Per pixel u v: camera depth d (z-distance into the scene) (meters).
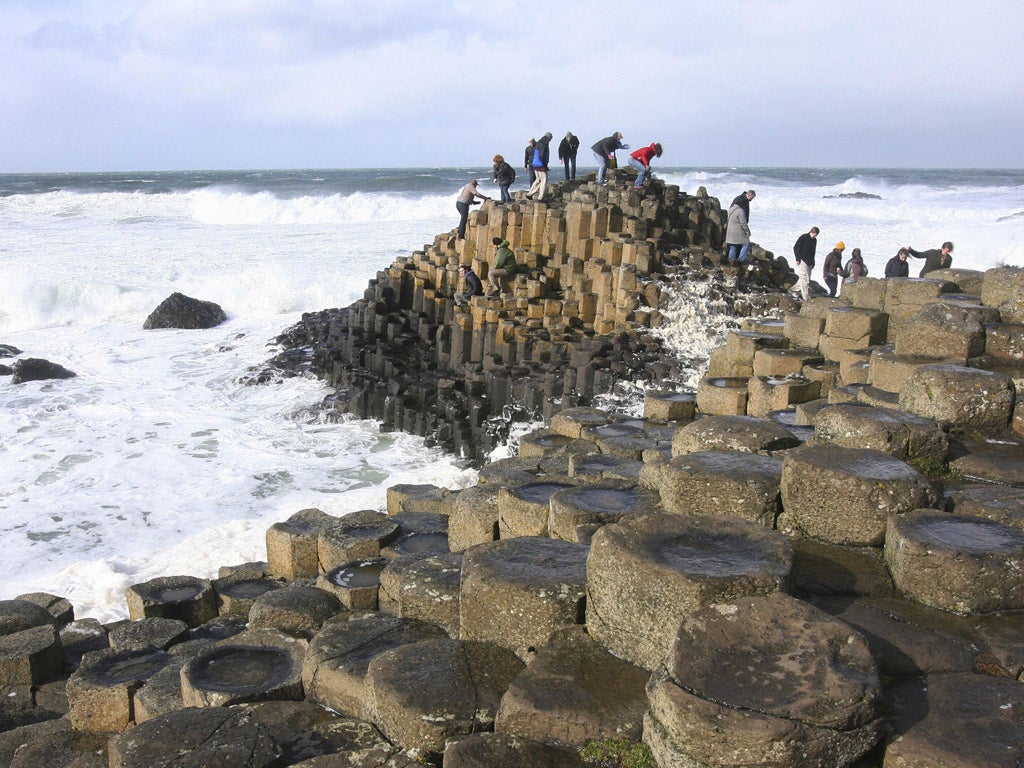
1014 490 5.43
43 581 9.80
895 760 3.44
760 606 3.96
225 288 27.70
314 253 33.06
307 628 6.51
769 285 18.88
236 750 4.44
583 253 18.58
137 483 13.52
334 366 19.12
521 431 14.94
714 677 3.57
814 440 6.52
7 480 13.60
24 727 6.38
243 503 12.69
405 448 15.87
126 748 4.47
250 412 17.86
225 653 5.94
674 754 3.43
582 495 6.54
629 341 15.94
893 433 5.98
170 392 19.14
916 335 7.90
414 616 5.96
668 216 20.44
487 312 18.06
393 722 4.55
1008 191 55.56
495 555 5.41
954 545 4.52
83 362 21.56
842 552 5.09
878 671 3.82
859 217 41.50
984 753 3.38
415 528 8.60
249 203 48.28
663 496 6.01
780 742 3.25
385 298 21.75
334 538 8.11
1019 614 4.43
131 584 9.56
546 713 4.00
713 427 6.68
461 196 21.94
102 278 28.45
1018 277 8.27
